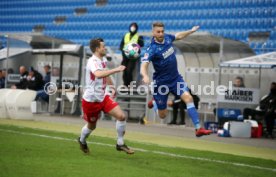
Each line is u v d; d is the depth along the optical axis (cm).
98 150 2352
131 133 3453
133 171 1791
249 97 3938
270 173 1925
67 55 5431
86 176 1638
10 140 2561
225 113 3906
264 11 5422
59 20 7419
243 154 2572
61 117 4706
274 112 3706
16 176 1585
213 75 4612
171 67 2366
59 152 2194
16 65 5875
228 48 4472
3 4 8362
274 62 3647
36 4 7938
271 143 3291
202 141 3159
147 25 6272
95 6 7169
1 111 4316
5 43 6700
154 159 2152
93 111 2122
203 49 4578
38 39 5506
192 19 5922
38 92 5053
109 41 6366
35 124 3778
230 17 5628
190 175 1775
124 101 4947
